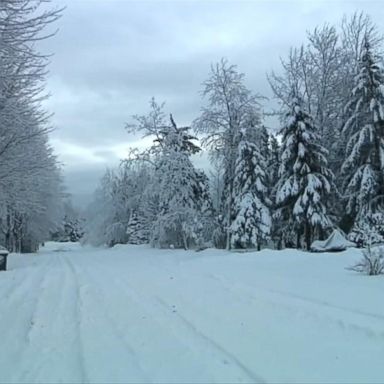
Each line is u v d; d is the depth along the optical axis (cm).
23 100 1500
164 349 681
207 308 977
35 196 2925
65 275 1791
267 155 3912
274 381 535
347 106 3303
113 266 2227
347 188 3172
